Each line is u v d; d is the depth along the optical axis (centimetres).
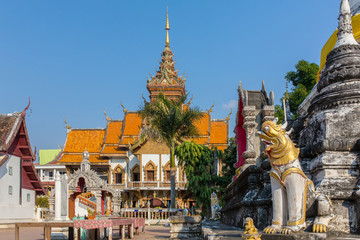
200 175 2805
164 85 5781
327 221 524
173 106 2922
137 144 5131
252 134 1393
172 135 2970
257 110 1469
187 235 1318
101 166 5712
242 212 996
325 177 604
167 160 5181
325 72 720
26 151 3328
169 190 5072
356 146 607
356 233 551
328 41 1230
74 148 5759
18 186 3219
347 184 580
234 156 3397
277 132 525
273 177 535
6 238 1967
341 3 740
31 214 3334
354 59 681
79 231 1533
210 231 854
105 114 5950
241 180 1059
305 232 509
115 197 3094
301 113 1388
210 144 5325
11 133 3073
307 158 702
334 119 646
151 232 2350
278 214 528
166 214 3509
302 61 3153
